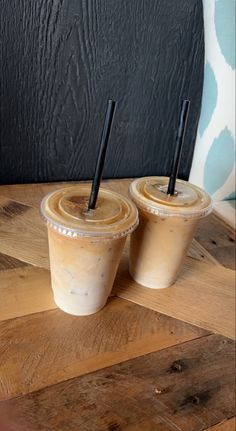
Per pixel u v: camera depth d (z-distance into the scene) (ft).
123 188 2.89
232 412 1.45
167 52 2.72
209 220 2.74
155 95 2.85
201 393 1.49
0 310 1.67
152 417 1.37
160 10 2.54
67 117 2.67
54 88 2.53
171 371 1.56
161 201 1.68
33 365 1.47
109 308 1.80
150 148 3.07
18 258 1.99
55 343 1.57
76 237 1.40
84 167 2.93
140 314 1.81
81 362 1.52
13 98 2.45
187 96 2.97
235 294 2.05
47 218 1.45
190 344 1.70
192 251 2.33
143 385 1.48
